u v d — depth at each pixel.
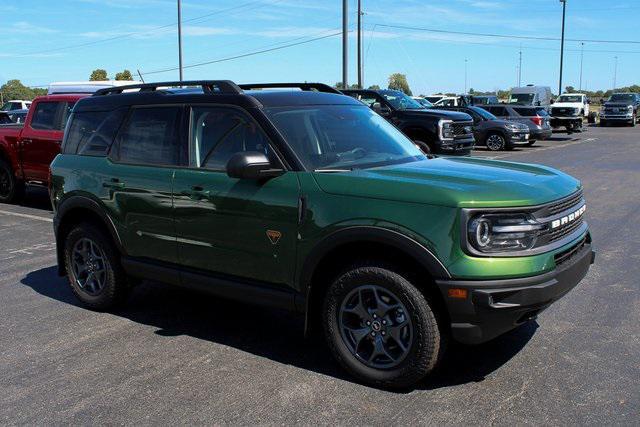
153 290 6.36
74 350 4.79
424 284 3.85
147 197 5.05
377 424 3.57
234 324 5.32
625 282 6.12
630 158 19.20
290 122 4.59
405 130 14.58
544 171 4.53
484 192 3.74
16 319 5.53
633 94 43.25
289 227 4.21
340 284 4.08
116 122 5.54
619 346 4.56
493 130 23.70
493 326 3.72
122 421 3.70
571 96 45.03
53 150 10.84
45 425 3.67
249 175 4.21
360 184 4.00
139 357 4.63
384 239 3.81
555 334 4.82
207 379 4.23
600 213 9.77
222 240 4.60
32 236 9.12
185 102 5.03
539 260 3.72
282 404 3.85
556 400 3.78
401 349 3.93
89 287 5.76
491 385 4.00
